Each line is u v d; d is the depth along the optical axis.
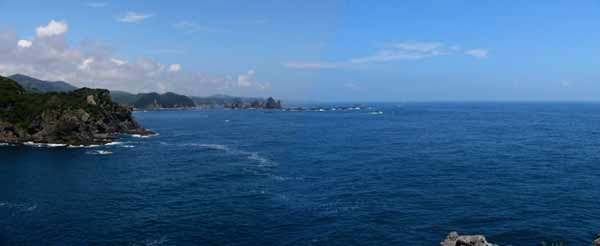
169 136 166.62
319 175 82.75
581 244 45.66
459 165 90.81
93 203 62.94
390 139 145.00
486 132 165.12
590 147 116.19
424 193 66.81
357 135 161.12
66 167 94.19
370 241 47.25
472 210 57.44
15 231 50.53
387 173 83.31
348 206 60.19
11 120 146.75
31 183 77.25
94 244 46.62
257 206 60.69
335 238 48.12
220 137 161.25
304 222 53.53
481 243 35.50
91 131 156.50
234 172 87.00
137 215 56.81
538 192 66.31
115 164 98.31
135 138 158.50
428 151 113.44
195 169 91.00
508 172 82.19
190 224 53.06
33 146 132.25
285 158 105.88
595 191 66.44
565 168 85.56
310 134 168.50
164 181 78.38
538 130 171.00
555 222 52.25
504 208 58.16
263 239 48.03
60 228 51.62
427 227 51.28
